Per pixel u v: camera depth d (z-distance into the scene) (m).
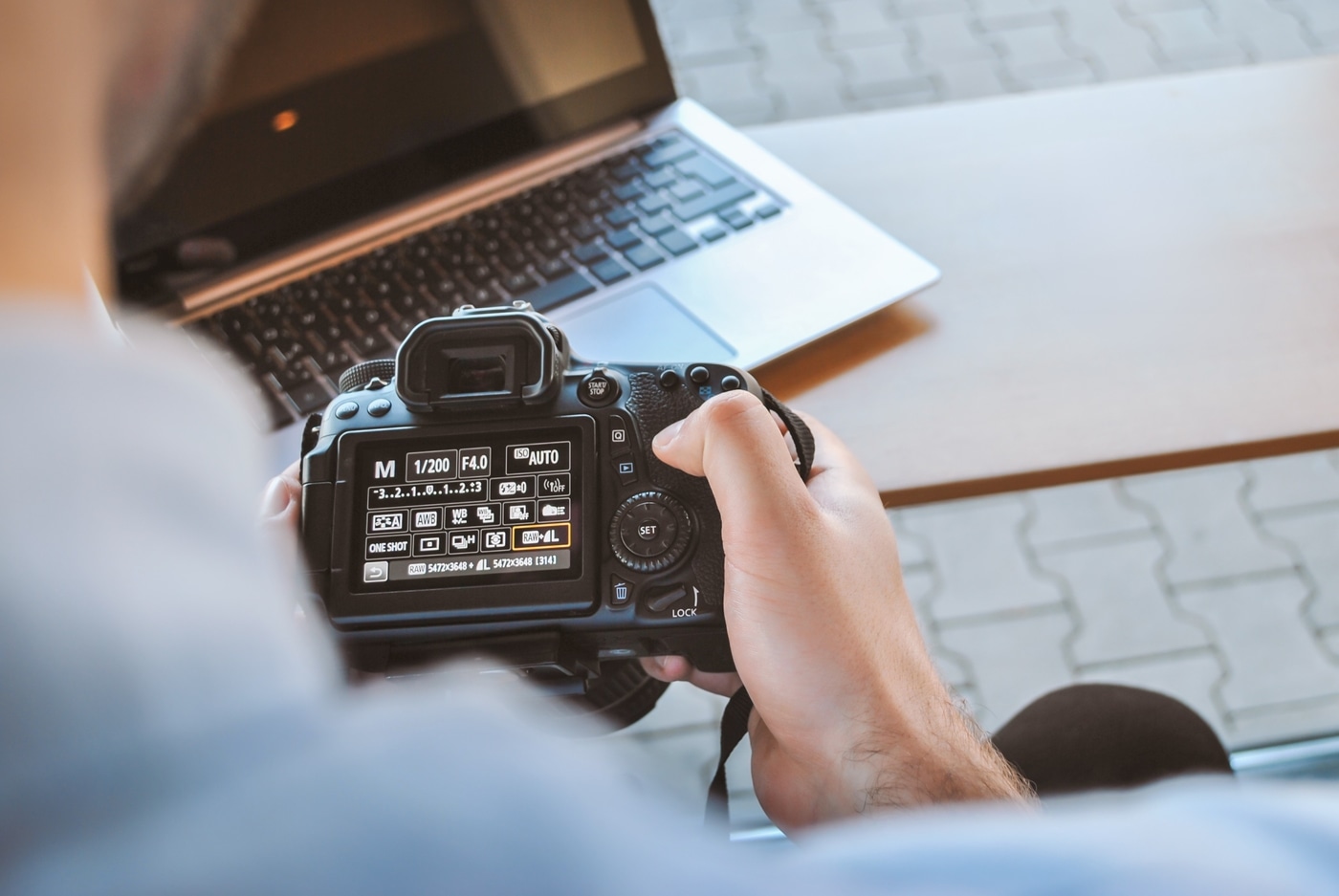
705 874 0.17
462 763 0.17
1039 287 0.83
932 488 0.72
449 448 0.59
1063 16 2.53
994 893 0.18
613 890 0.16
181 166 0.81
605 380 0.60
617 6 0.90
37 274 0.16
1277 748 1.48
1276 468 1.81
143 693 0.14
